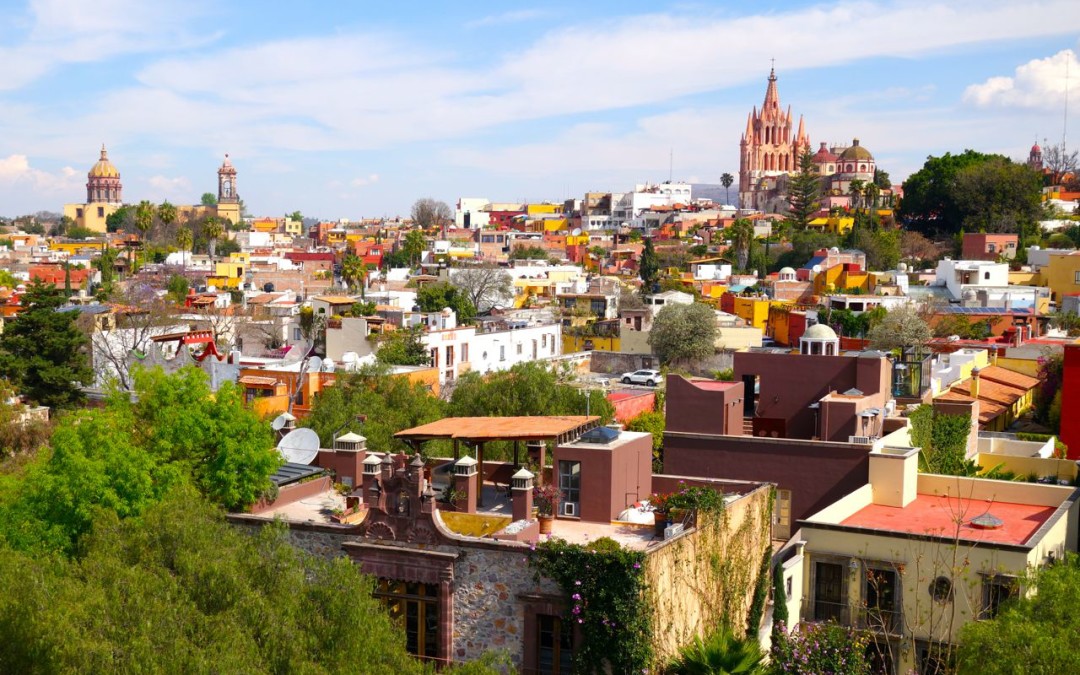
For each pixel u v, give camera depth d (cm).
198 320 10600
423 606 2697
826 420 4262
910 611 3131
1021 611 2752
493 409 6706
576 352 12269
